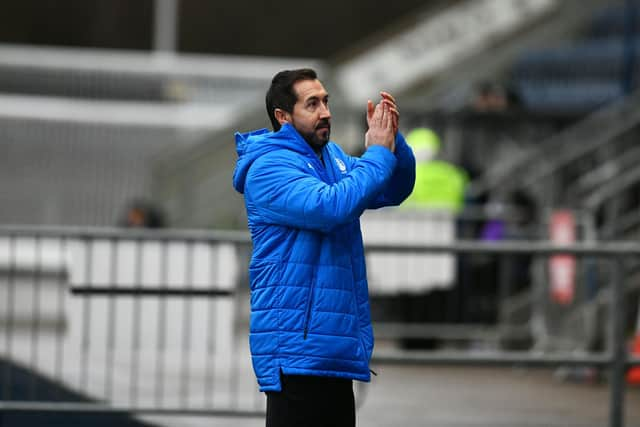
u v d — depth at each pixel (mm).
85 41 111062
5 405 28984
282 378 18266
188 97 75000
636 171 45031
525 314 45094
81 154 70500
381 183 18266
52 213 69688
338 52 118375
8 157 69688
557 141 55906
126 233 30484
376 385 40125
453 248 30375
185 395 35812
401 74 71500
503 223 47750
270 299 18344
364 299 18875
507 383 40969
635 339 40188
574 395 38188
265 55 117188
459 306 45688
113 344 31406
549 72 74438
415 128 59406
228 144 66500
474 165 54562
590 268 41969
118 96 73000
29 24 110938
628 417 33500
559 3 75750
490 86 61312
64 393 34219
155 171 67688
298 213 18047
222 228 65500
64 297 58094
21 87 71438
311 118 18750
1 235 30297
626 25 74125
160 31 96500
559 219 43625
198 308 31391
